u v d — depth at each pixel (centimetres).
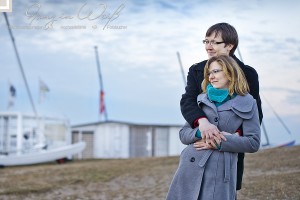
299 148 1105
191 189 355
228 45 397
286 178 757
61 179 1019
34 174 1128
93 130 2058
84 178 1021
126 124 2014
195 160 358
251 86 393
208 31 401
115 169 1141
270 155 1048
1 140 1752
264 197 651
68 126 1906
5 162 1639
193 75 400
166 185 865
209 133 346
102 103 1962
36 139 1816
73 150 1802
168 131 2011
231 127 359
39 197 820
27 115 1794
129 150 2017
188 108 372
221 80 362
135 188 866
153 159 1290
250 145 352
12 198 818
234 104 359
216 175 351
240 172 388
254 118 361
